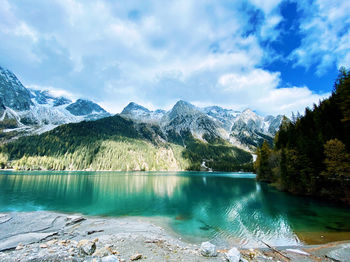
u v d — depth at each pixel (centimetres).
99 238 1552
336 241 1633
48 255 926
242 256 1238
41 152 18012
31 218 2388
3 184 5766
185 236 1867
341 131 3609
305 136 4491
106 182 7275
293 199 3909
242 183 7456
